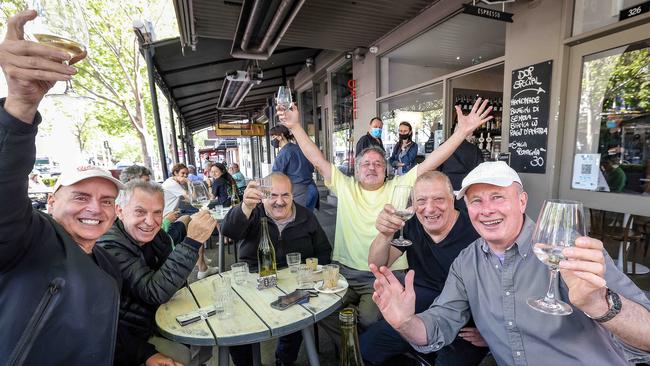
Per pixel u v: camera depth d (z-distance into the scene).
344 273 2.16
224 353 1.45
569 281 0.80
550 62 2.58
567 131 2.57
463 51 4.50
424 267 1.76
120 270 1.41
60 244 0.93
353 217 2.16
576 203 0.84
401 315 1.03
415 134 4.87
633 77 2.20
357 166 2.31
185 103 9.96
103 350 0.96
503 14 2.66
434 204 1.61
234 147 26.53
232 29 4.28
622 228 2.34
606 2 2.26
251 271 2.05
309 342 1.55
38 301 0.85
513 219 1.10
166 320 1.39
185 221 2.90
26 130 0.66
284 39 4.95
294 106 2.30
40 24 0.64
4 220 0.72
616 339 0.92
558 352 1.02
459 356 1.52
